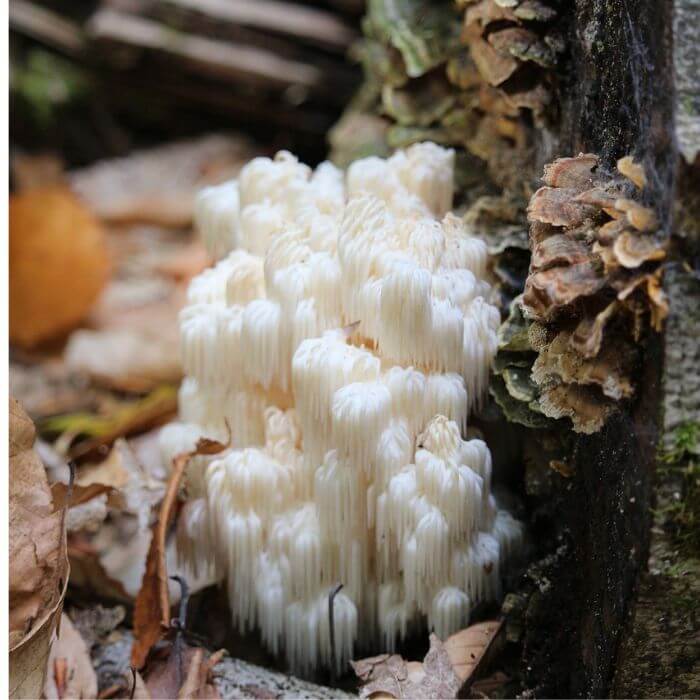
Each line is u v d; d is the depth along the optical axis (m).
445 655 0.55
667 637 0.49
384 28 0.73
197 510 0.58
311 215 0.56
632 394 0.48
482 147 0.66
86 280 0.94
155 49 1.02
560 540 0.56
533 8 0.57
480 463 0.54
